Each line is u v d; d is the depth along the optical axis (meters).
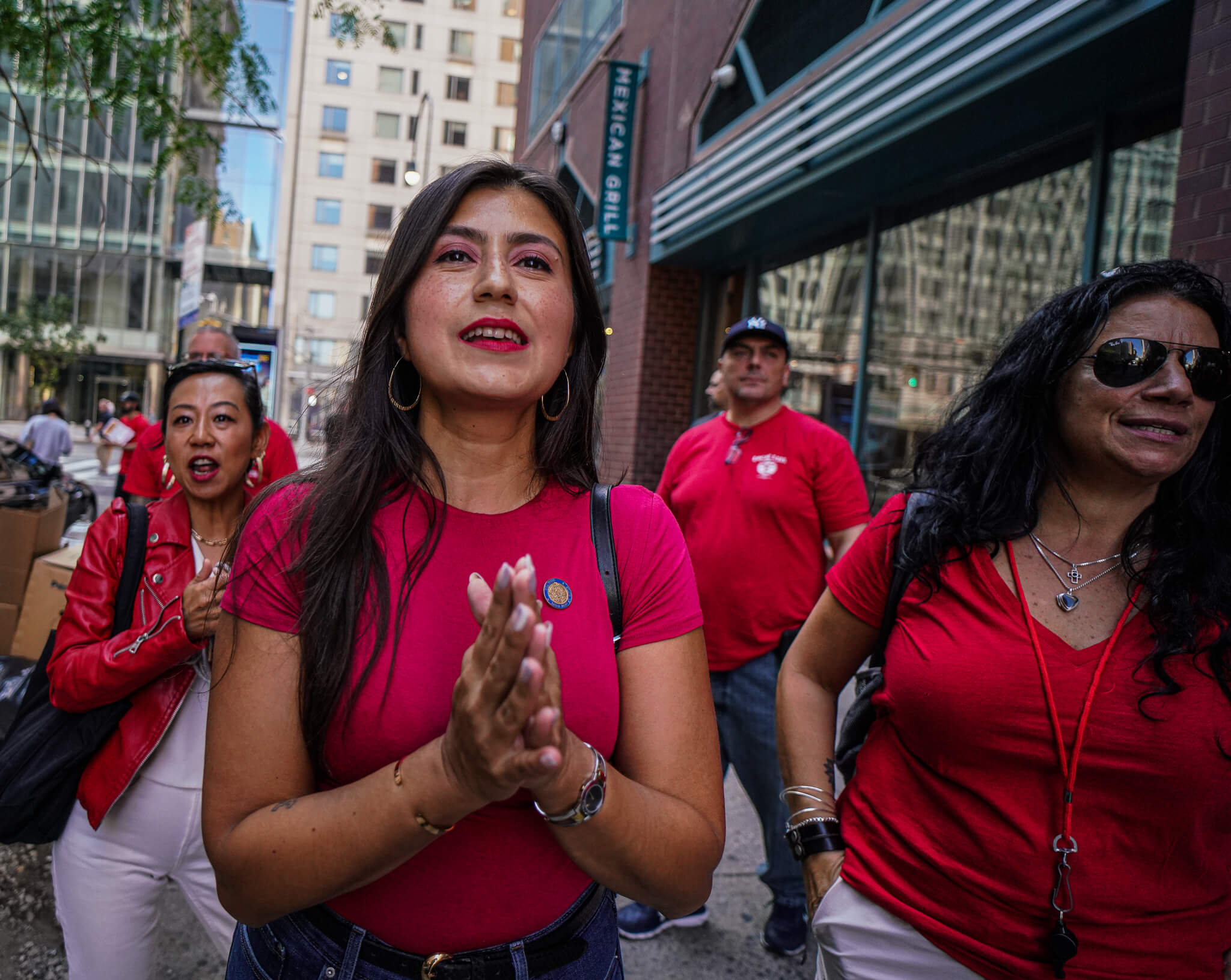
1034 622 1.32
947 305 5.21
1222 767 1.21
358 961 1.06
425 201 1.12
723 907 2.90
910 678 1.37
